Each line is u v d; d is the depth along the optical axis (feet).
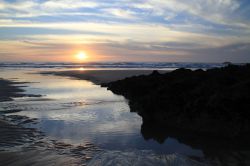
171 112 54.13
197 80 63.93
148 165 32.78
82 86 120.26
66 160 35.63
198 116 50.03
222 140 45.50
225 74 65.51
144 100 59.82
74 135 46.83
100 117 60.29
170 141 44.83
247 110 47.93
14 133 47.29
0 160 35.32
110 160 34.63
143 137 46.52
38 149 39.65
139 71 215.72
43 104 74.69
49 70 252.01
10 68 300.61
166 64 414.62
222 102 48.98
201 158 37.37
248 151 40.16
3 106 71.31
